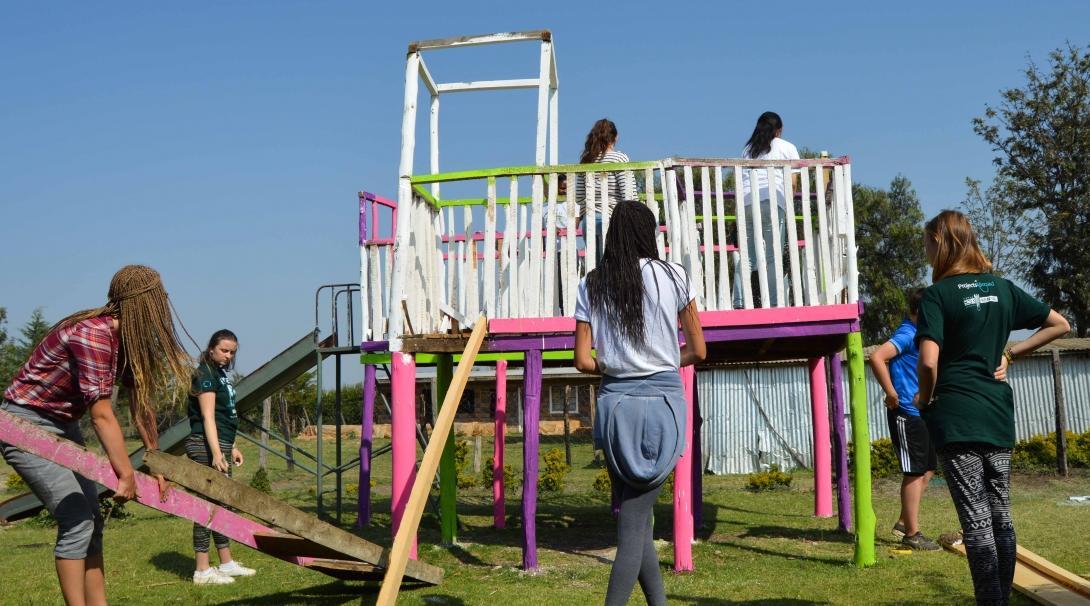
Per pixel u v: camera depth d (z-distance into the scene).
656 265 3.71
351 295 10.56
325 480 17.50
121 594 5.55
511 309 6.22
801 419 17.86
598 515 9.90
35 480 3.66
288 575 6.14
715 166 6.23
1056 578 5.00
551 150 7.96
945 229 3.98
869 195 35.16
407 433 6.22
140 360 3.75
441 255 7.52
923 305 3.87
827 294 6.19
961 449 3.75
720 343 7.16
